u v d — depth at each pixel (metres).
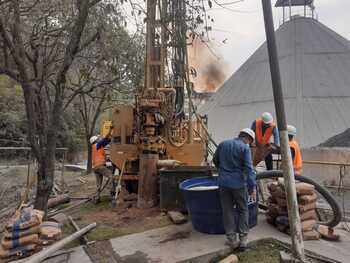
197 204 5.86
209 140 9.09
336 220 5.75
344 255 5.02
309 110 18.34
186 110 8.55
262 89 20.80
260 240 5.41
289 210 4.36
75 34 6.32
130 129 8.45
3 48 6.49
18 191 10.52
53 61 8.09
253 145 7.73
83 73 9.21
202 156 8.45
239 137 5.45
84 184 13.00
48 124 7.15
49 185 6.62
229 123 20.31
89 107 18.27
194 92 7.98
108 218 7.19
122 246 5.56
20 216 5.59
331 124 17.53
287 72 20.84
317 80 19.97
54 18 8.30
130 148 8.34
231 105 21.50
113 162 8.38
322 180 12.73
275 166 9.17
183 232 6.04
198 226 5.98
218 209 5.74
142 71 9.95
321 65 20.84
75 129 27.25
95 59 9.23
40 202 6.63
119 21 7.52
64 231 6.52
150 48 8.12
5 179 11.98
